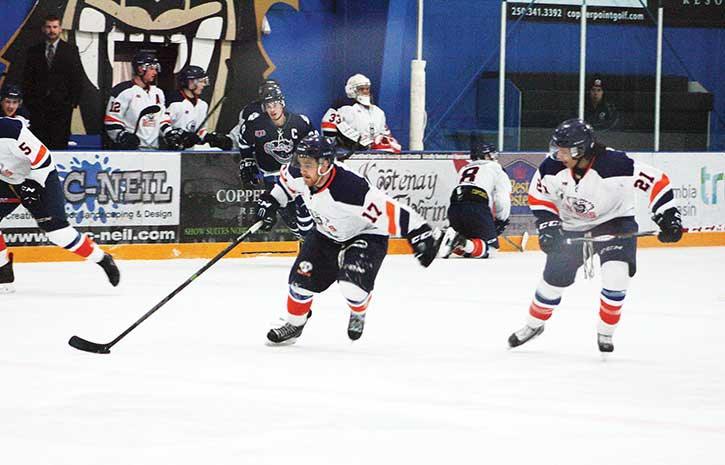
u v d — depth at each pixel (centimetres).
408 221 1614
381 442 1215
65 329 1838
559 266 1661
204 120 2994
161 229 2678
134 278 2394
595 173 1609
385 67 3462
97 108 3159
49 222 2123
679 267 2738
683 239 3145
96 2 3119
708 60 3772
